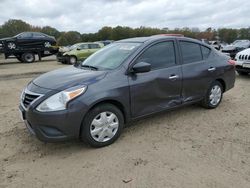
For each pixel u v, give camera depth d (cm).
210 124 502
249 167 350
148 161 368
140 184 317
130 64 434
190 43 534
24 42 2095
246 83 902
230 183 316
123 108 425
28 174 343
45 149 410
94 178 331
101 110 399
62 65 1872
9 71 1447
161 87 467
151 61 462
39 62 2175
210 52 572
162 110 480
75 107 371
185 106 546
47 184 322
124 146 414
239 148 404
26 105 396
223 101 662
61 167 359
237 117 541
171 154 386
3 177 336
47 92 376
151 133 462
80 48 1986
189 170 344
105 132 409
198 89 539
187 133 461
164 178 328
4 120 543
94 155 388
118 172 343
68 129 373
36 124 372
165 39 493
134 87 429
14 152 401
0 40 2022
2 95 788
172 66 489
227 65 593
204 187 309
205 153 389
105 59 470
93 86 390
